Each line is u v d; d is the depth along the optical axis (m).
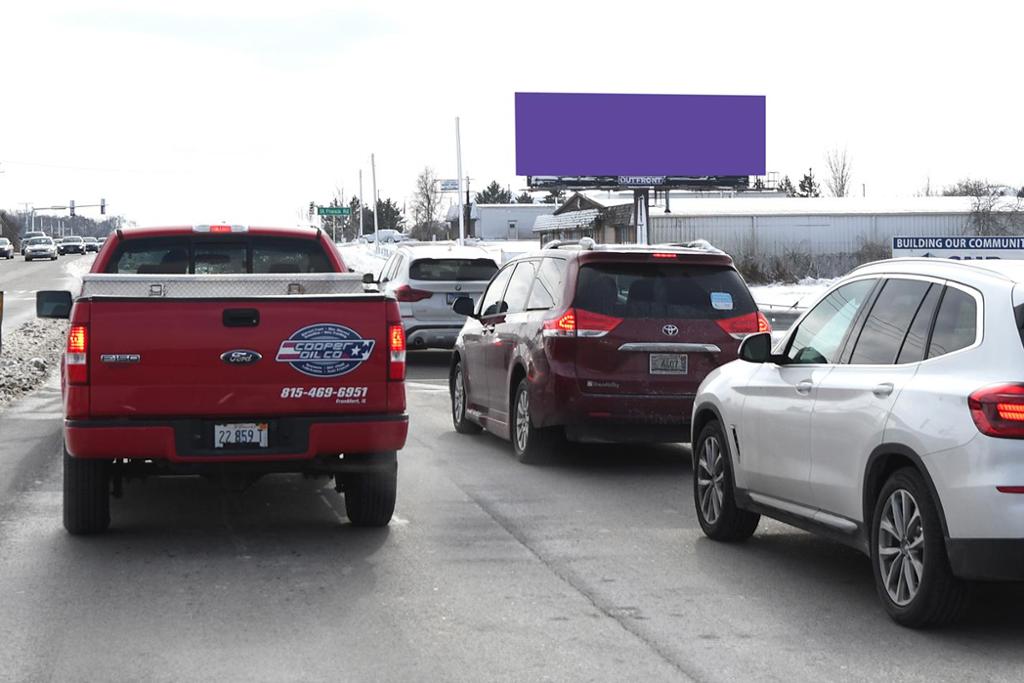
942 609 5.88
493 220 112.31
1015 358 5.62
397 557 7.66
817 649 5.75
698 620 6.26
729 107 58.56
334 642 5.85
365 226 157.00
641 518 8.95
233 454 7.72
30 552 7.72
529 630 6.07
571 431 10.77
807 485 6.99
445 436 13.33
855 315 6.91
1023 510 5.46
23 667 5.43
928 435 5.81
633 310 10.72
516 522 8.77
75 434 7.52
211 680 5.27
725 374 8.20
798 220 59.12
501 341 12.00
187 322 7.64
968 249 31.48
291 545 7.99
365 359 7.88
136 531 8.40
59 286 48.69
